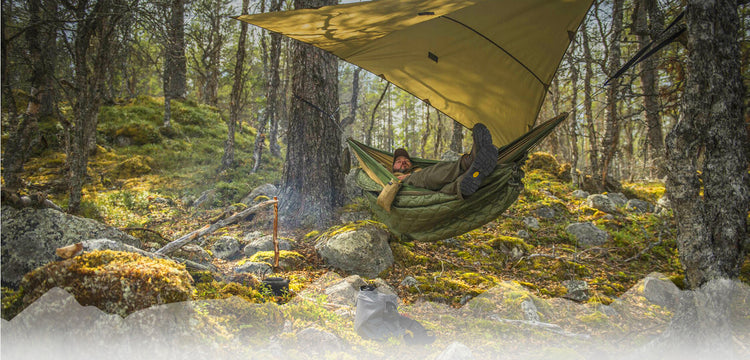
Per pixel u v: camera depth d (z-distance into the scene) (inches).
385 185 208.5
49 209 179.3
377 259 266.2
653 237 356.5
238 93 575.5
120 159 574.2
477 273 275.4
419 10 158.6
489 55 209.8
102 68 406.6
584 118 546.0
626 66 199.6
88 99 402.3
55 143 569.3
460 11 177.9
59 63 492.1
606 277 281.6
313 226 334.6
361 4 151.5
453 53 213.3
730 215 151.9
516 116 241.8
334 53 214.7
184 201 429.4
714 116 151.9
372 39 196.4
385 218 216.4
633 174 678.5
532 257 306.7
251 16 163.2
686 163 156.5
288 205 348.2
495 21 184.7
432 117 1384.1
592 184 490.3
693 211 154.4
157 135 668.7
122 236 202.1
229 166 558.9
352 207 350.0
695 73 154.6
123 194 419.8
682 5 309.6
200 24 657.6
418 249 304.3
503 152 186.5
